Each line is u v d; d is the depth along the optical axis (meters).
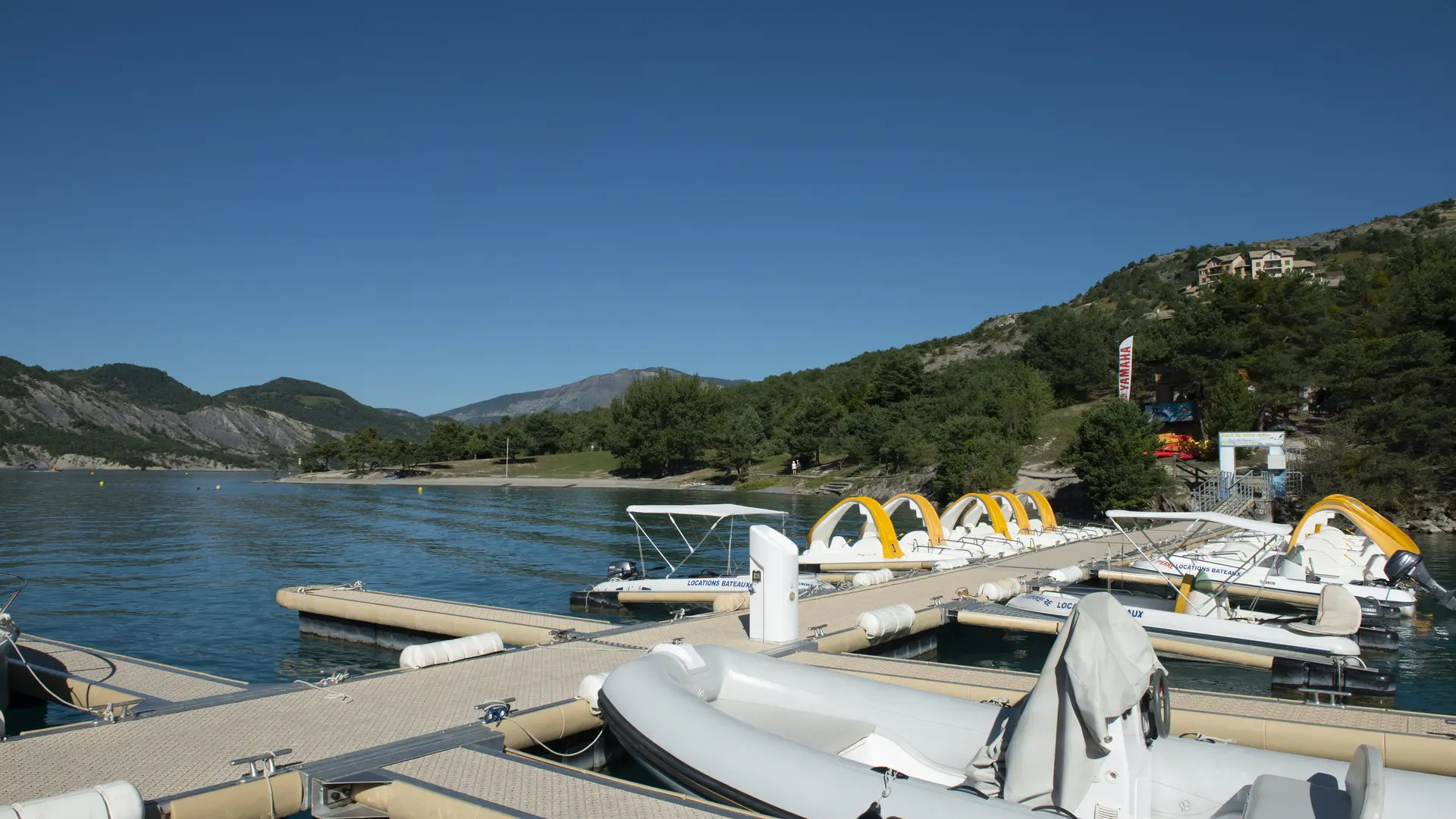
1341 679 14.16
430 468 126.00
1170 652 17.02
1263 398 60.16
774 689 10.10
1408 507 44.22
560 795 7.42
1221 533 36.81
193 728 9.16
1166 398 67.69
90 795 6.41
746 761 7.69
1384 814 6.12
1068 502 58.09
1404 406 45.81
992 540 30.03
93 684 11.20
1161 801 7.22
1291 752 9.89
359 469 122.56
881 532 27.41
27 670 11.96
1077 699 6.34
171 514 57.03
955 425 70.31
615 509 63.41
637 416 102.94
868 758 8.98
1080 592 21.17
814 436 89.25
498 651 13.12
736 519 55.84
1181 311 86.44
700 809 7.09
